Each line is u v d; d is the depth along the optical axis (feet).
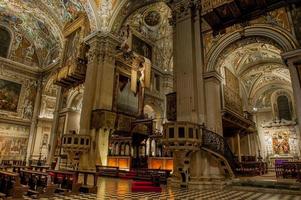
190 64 30.14
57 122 57.82
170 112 31.19
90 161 40.04
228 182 26.14
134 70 52.75
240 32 28.53
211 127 27.53
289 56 23.57
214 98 28.53
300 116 21.88
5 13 63.62
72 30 57.00
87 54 50.06
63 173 22.38
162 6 56.85
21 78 68.49
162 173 32.40
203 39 31.78
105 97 43.75
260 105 69.36
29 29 69.31
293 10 25.21
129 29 53.21
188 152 25.73
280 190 22.29
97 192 21.30
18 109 66.03
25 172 23.61
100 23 47.75
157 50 67.26
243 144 63.87
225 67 49.78
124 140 45.93
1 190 18.67
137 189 22.35
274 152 63.10
